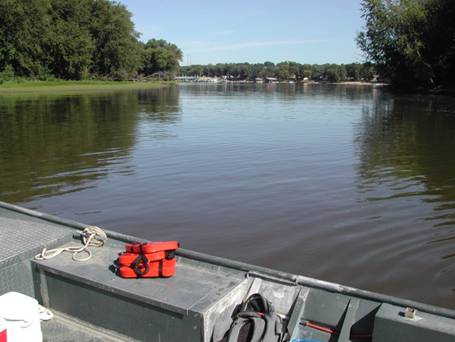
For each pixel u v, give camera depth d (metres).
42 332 2.91
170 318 2.60
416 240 6.54
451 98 37.25
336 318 2.78
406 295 5.14
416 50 39.78
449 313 2.50
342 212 7.79
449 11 38.88
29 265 3.08
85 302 2.93
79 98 40.81
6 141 15.74
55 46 61.12
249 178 10.20
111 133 17.72
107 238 3.56
